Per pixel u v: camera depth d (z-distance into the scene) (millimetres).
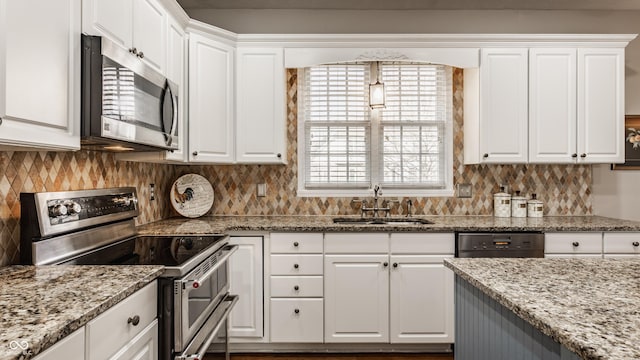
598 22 3148
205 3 2998
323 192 3117
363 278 2490
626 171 3113
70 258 1587
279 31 3121
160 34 2080
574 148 2789
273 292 2502
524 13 3143
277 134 2785
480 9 3123
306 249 2494
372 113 3178
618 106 2791
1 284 1158
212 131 2598
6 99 1044
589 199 3105
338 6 3061
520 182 3111
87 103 1399
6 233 1449
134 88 1638
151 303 1342
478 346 1299
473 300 1333
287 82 3117
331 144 3189
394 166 3186
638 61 3117
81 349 925
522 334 1020
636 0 2953
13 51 1068
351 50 2812
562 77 2785
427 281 2486
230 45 2725
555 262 1415
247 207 3109
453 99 3139
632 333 755
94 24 1463
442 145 3182
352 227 2475
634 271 1271
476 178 3117
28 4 1125
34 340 758
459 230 2480
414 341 2490
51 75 1231
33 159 1595
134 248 1809
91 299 1021
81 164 1925
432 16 3137
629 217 3105
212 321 1741
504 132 2785
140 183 2545
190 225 2504
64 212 1532
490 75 2787
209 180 3104
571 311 884
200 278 1544
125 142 1619
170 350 1403
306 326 2496
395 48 2807
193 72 2479
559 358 865
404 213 3109
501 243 2461
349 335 2496
